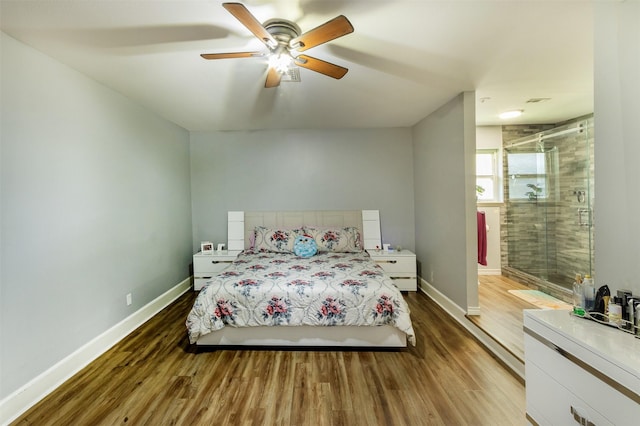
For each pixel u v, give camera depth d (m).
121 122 2.81
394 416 1.74
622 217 1.35
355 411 1.78
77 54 2.02
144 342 2.65
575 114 3.79
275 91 2.76
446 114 3.21
